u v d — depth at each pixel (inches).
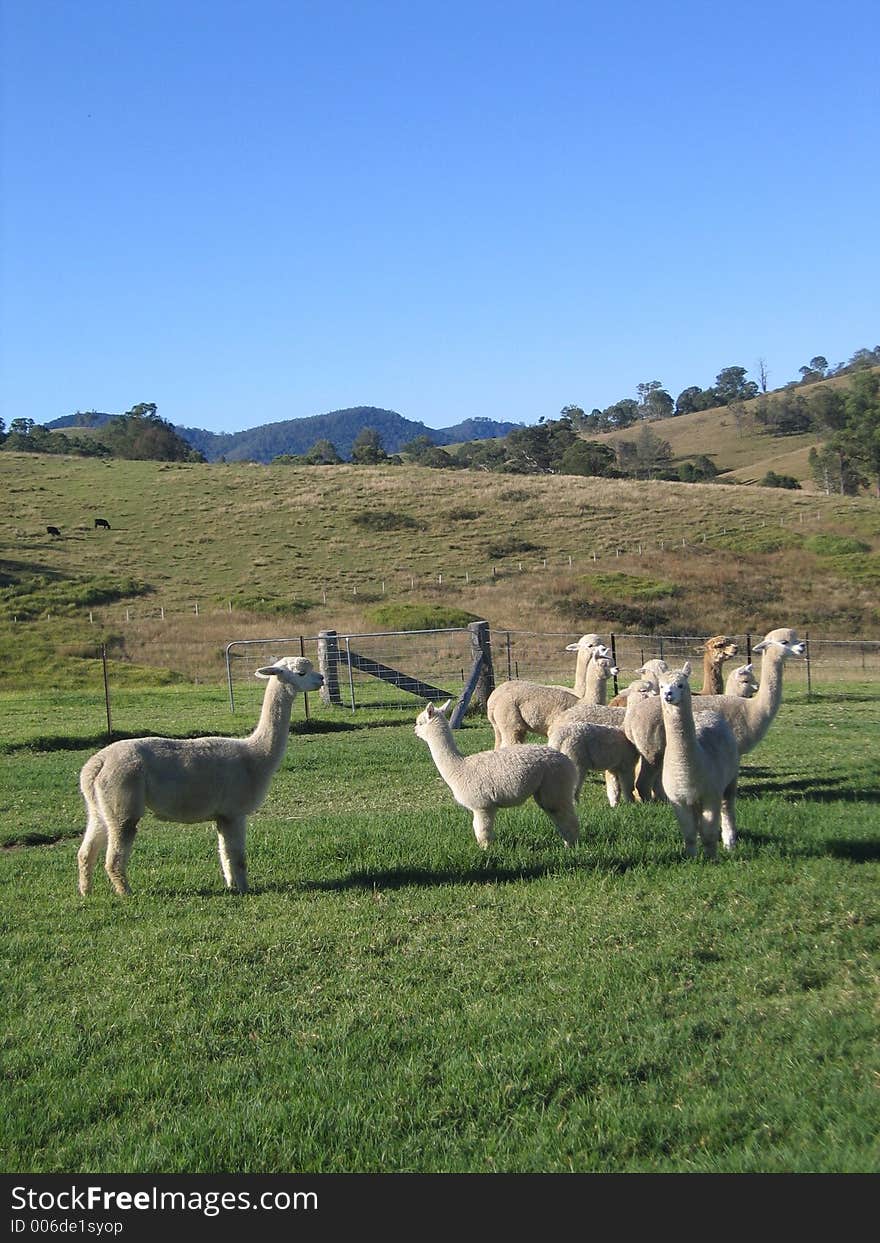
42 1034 265.1
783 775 626.5
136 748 386.6
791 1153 198.1
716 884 365.1
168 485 3262.8
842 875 371.6
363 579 2282.2
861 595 2128.4
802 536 2541.8
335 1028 261.7
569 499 3016.7
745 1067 233.1
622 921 330.3
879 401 4542.3
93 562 2391.7
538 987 282.4
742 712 529.0
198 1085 237.0
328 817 538.0
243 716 978.7
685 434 6879.9
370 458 5364.2
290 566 2385.6
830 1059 235.3
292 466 3853.3
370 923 340.2
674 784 396.5
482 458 5511.8
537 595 2110.0
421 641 1760.6
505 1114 221.0
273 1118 219.6
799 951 301.6
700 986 279.6
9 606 1979.6
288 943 323.6
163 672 1530.5
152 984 294.7
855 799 532.7
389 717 992.2
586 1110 219.1
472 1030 256.2
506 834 436.1
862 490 4013.3
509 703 568.7
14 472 3417.8
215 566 2401.6
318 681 406.9
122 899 384.2
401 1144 211.2
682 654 1609.3
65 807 607.2
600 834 431.8
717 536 2561.5
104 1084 238.5
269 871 418.0
